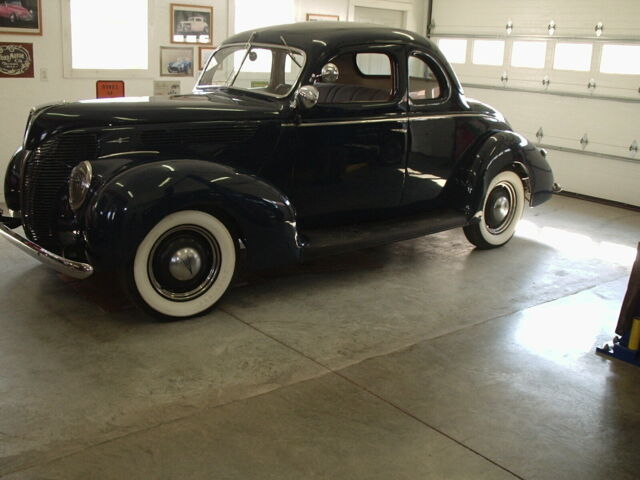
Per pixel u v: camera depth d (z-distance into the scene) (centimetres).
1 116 599
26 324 343
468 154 480
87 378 291
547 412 281
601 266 484
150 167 333
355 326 360
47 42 609
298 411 273
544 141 772
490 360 327
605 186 721
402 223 447
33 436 247
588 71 720
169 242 342
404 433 260
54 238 361
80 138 350
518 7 778
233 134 380
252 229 359
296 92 392
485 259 489
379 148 430
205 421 262
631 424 276
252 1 743
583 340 355
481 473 238
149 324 349
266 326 354
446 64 460
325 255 396
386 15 870
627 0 677
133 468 231
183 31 689
